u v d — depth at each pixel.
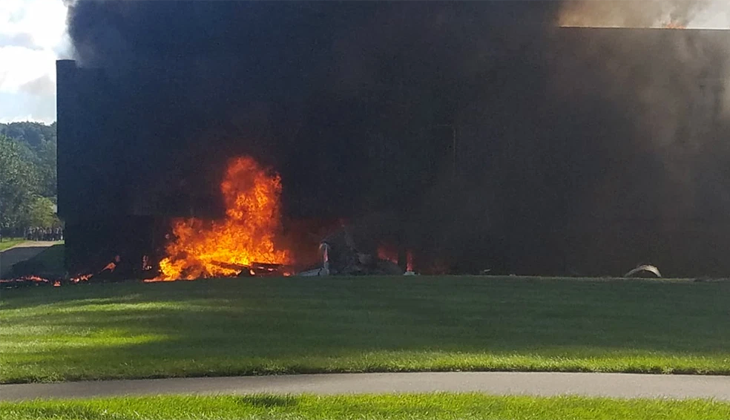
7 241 76.25
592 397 8.10
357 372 9.51
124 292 19.30
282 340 11.71
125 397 7.99
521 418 7.12
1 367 9.45
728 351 11.08
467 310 15.55
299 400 7.74
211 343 11.39
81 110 30.34
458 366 9.71
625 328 13.40
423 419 7.04
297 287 19.75
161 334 12.29
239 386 8.68
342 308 15.73
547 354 10.62
